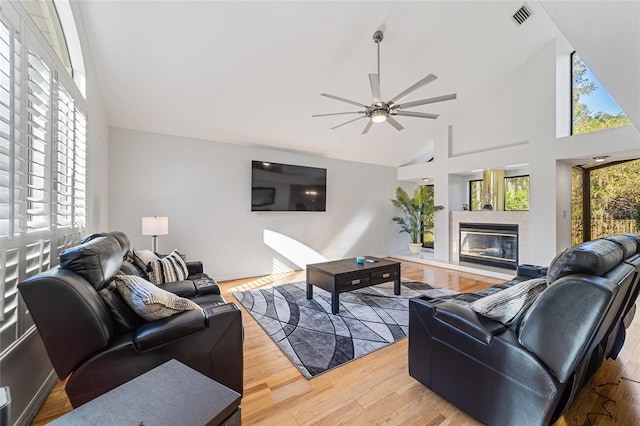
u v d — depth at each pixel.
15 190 1.29
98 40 2.59
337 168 5.79
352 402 1.63
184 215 4.14
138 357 1.30
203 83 3.30
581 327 1.13
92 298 1.27
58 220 1.83
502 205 4.91
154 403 0.81
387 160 6.34
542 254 4.16
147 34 2.64
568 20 1.52
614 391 1.68
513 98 4.57
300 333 2.53
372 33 3.16
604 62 1.74
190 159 4.19
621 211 4.44
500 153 4.67
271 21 2.76
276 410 1.56
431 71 4.00
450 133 5.50
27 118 1.40
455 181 5.65
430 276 4.64
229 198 4.51
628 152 3.57
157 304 1.41
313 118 4.31
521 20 3.60
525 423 1.25
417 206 6.11
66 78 1.94
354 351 2.21
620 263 1.44
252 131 4.34
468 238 5.32
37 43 1.50
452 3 3.13
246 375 1.89
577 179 4.69
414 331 1.76
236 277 4.57
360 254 6.14
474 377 1.44
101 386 1.24
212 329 1.48
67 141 1.95
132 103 3.39
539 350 1.22
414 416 1.51
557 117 4.05
